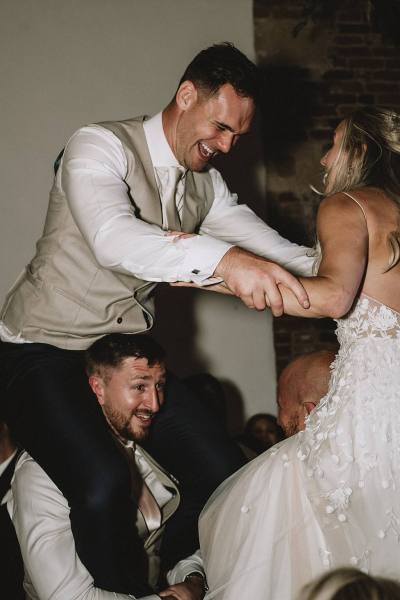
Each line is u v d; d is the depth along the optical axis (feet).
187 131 8.04
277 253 8.95
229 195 9.41
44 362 8.05
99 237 6.85
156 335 16.87
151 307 8.75
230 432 17.03
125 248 6.65
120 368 8.12
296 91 17.52
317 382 8.06
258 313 17.33
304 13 16.92
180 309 16.98
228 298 17.22
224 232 9.19
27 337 8.23
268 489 6.37
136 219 6.91
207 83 7.87
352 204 6.36
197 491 8.48
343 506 5.97
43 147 16.31
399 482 6.02
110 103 16.55
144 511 8.43
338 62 17.66
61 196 8.17
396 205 6.48
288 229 17.28
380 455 6.08
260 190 17.28
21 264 16.21
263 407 17.20
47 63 16.39
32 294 8.27
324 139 17.52
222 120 7.86
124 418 8.16
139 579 8.16
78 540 7.52
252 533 6.27
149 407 8.20
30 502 7.86
